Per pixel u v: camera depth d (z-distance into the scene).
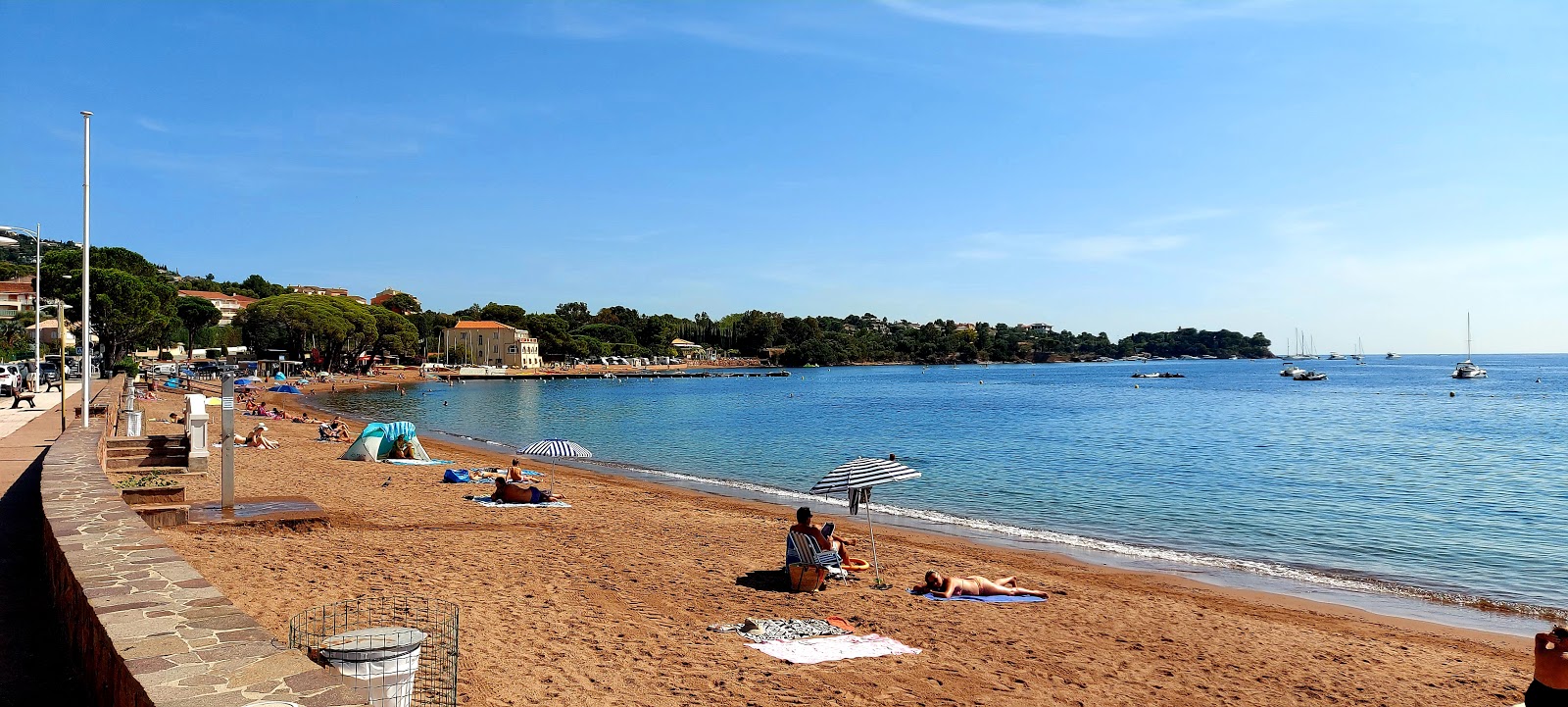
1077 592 14.24
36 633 7.64
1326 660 11.04
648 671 8.55
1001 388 128.12
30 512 13.26
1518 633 13.11
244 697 4.34
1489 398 93.62
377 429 29.31
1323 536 21.05
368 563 12.31
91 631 6.05
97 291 88.69
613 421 62.41
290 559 12.06
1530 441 45.69
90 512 9.85
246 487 19.80
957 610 12.34
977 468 34.78
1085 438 48.22
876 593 13.05
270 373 118.50
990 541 19.97
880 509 24.59
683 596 12.16
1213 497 27.09
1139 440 46.97
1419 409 75.62
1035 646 10.76
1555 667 6.69
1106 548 19.41
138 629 5.46
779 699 8.10
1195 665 10.48
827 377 187.25
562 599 11.26
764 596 12.48
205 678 4.61
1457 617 14.10
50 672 6.70
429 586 11.23
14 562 10.22
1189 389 121.62
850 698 8.30
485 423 60.09
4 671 6.70
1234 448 42.53
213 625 5.57
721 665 8.95
